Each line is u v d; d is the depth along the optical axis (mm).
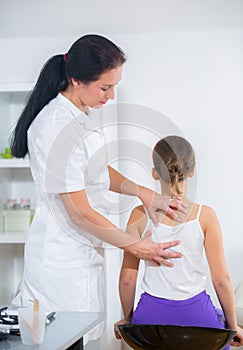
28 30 3402
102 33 3369
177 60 3330
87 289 2172
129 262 2205
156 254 2066
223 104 3311
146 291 2105
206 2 3305
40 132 2086
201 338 1424
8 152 3188
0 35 3416
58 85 2158
